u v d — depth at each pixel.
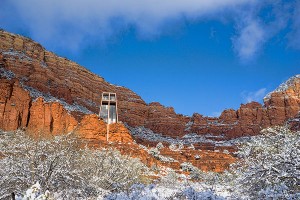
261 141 14.32
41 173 12.82
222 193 16.23
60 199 12.40
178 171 53.06
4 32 105.94
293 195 10.20
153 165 44.94
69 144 14.96
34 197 7.22
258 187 12.25
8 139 15.17
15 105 67.06
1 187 11.83
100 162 17.48
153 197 12.97
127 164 20.30
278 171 11.36
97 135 57.81
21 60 97.50
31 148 13.55
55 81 103.69
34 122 68.25
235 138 113.38
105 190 15.12
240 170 13.88
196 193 12.81
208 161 66.50
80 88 117.88
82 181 13.96
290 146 12.02
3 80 68.56
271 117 116.88
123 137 61.19
